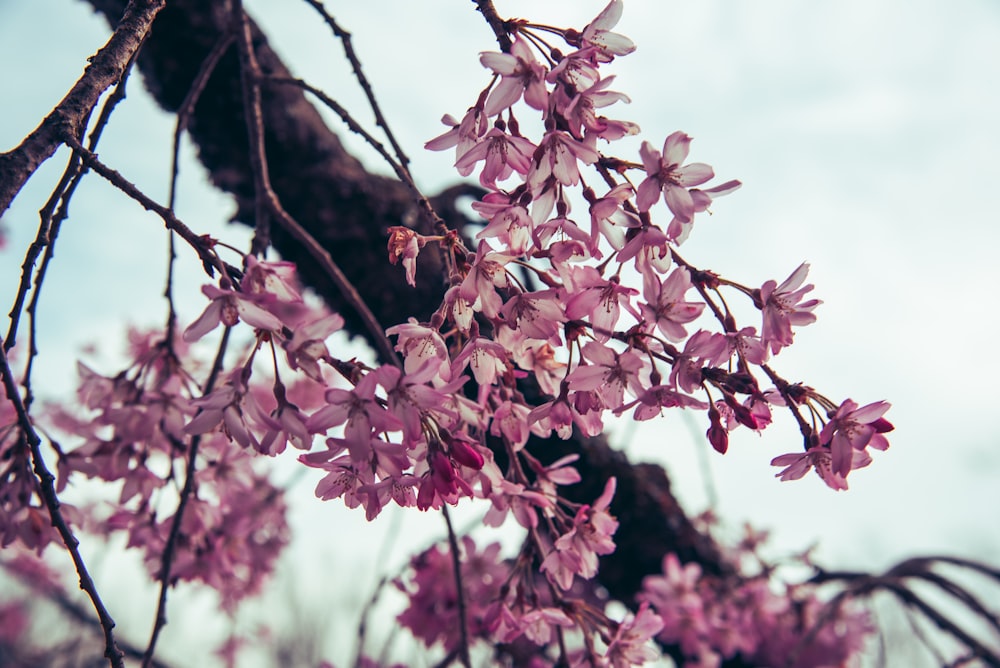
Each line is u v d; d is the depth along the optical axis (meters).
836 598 1.02
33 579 1.88
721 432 0.54
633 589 1.04
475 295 0.54
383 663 0.90
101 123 0.59
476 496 0.61
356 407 0.52
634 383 0.56
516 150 0.54
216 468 0.80
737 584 1.13
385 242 0.91
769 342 0.55
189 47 0.88
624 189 0.54
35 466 0.53
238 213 0.95
